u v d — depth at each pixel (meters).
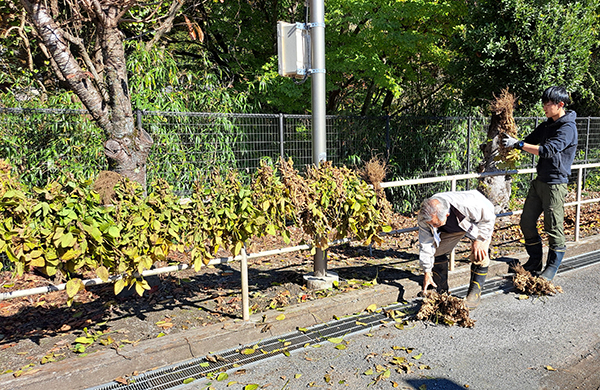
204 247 3.56
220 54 10.62
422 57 10.23
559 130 4.64
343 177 4.27
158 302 4.32
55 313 4.12
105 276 3.05
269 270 5.39
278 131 7.70
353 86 12.34
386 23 8.21
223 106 7.79
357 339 3.62
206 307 4.17
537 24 8.20
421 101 11.67
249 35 10.80
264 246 6.48
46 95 7.14
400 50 9.30
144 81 7.13
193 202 3.50
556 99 4.69
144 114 6.05
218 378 3.01
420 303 4.37
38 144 5.94
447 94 11.75
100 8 3.98
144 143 4.47
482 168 7.68
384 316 4.08
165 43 9.83
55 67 4.57
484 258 4.19
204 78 8.32
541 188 4.80
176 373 3.12
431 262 4.04
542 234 6.87
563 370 3.10
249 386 2.91
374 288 4.44
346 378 3.02
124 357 3.10
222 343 3.46
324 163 4.34
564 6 8.48
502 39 8.32
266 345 3.52
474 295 4.33
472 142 9.88
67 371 2.91
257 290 4.62
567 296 4.51
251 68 10.41
